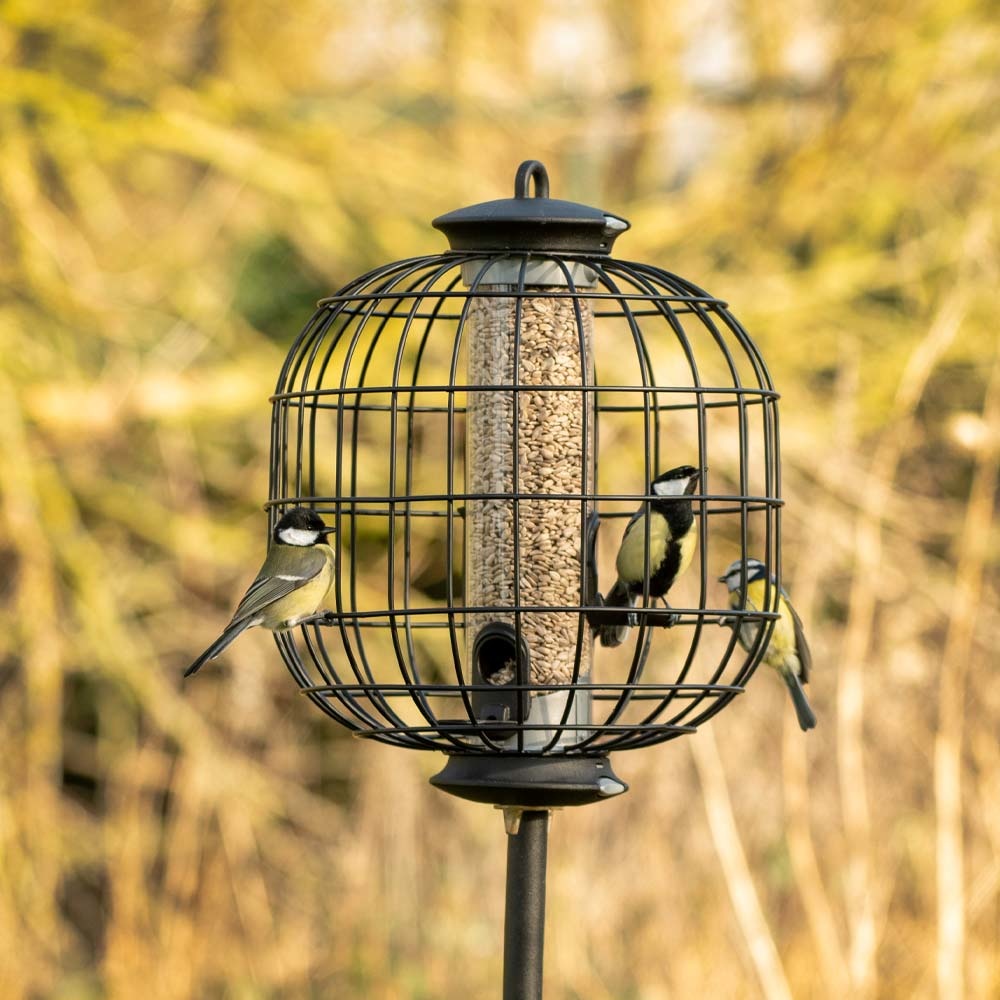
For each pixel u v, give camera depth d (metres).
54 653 16.89
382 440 17.61
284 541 9.08
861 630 14.33
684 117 19.22
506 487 8.68
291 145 18.30
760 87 18.94
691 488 8.66
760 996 14.09
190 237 18.77
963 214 18.33
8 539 17.17
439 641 17.70
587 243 8.28
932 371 16.89
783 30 18.89
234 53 19.50
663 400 17.27
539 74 19.69
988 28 18.44
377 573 17.92
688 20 19.34
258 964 16.41
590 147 19.41
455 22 19.25
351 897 16.22
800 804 14.18
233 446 18.47
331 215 18.56
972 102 18.44
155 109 17.91
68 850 17.45
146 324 18.05
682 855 14.86
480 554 8.70
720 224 18.77
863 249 18.73
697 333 17.83
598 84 19.31
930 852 14.83
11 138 17.53
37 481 17.28
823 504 16.59
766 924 14.39
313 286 19.47
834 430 16.98
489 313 8.71
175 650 17.88
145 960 16.30
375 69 19.64
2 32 17.45
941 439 17.19
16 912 16.34
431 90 19.14
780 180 18.56
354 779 17.31
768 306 18.20
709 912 14.55
